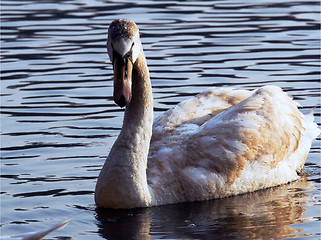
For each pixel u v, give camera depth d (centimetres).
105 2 2838
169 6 2742
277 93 1426
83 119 1642
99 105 1738
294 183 1391
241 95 1446
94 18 2569
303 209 1232
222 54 2127
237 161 1316
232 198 1311
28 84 1889
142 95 1230
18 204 1227
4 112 1686
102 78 1941
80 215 1195
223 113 1378
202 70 1975
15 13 2683
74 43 2272
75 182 1327
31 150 1465
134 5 2764
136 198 1227
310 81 1878
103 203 1228
